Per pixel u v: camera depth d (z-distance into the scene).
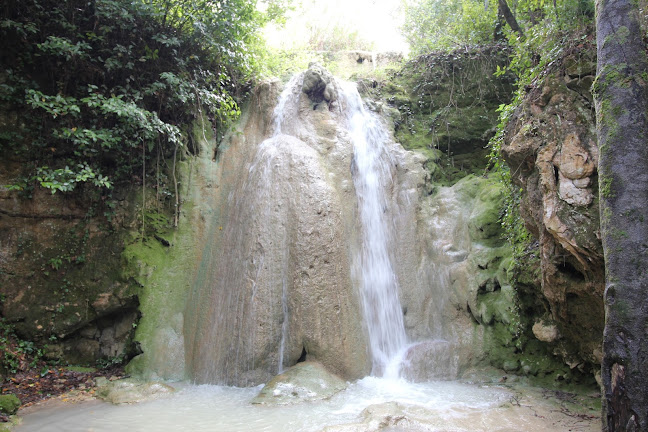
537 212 5.27
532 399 5.98
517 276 6.62
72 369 7.46
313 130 9.06
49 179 7.25
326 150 8.77
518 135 5.31
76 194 8.11
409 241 8.73
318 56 13.92
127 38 8.48
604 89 3.84
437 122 10.38
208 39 8.88
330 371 6.76
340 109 9.72
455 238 8.56
